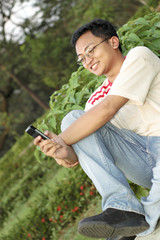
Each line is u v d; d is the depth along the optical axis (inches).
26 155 576.7
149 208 87.7
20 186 452.1
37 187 433.7
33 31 749.3
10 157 614.2
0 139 830.5
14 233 279.1
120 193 86.7
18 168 564.7
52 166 435.8
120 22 433.1
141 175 95.0
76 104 128.9
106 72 98.1
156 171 89.0
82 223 83.4
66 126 94.7
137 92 89.4
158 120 93.4
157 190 87.0
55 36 680.4
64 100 130.7
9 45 778.8
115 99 89.4
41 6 712.4
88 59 96.5
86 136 89.4
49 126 134.3
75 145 90.7
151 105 93.5
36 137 95.4
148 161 93.8
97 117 88.2
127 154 92.8
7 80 861.8
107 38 95.9
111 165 88.2
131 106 95.8
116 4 434.0
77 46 98.0
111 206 85.7
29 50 699.4
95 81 131.6
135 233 86.4
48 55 640.4
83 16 508.4
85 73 133.2
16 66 810.2
